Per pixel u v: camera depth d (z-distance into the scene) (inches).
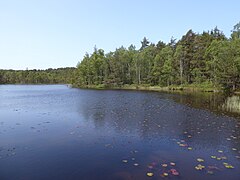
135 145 461.4
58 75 6584.6
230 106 975.0
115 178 305.3
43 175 317.4
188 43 2923.2
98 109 987.9
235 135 535.8
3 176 315.0
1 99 1544.0
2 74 6028.5
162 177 305.9
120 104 1171.9
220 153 410.0
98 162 366.6
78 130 595.2
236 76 1770.4
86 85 3698.3
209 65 2279.8
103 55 3828.7
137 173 321.1
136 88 2970.0
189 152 415.5
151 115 820.0
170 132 567.5
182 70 2738.7
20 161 373.7
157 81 3038.9
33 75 6250.0
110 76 3388.3
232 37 2172.7
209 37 2780.5
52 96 1785.2
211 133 555.5
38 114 863.7
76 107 1063.0
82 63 3902.6
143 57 3248.0
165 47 3356.3
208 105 1090.1
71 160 376.8
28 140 501.7
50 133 563.5
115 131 581.6
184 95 1713.8
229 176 309.6
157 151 421.7
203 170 330.0
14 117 802.8
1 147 451.2
